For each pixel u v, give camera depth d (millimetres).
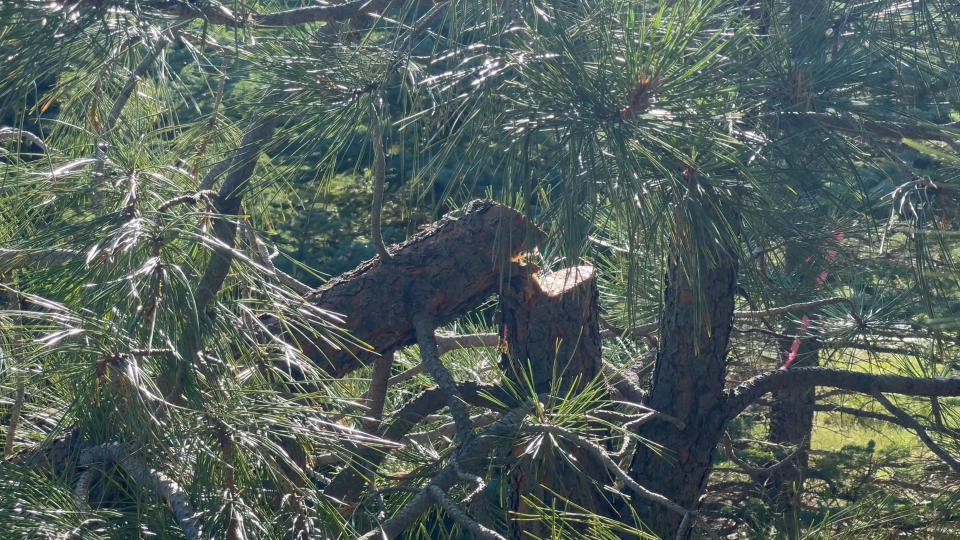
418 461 2678
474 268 2547
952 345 3025
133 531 1705
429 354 2430
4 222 2176
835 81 2229
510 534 2604
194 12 1998
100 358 1543
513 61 1806
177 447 1668
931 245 2076
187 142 2771
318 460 2344
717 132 1848
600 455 2027
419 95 2027
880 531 2527
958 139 1867
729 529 3572
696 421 2852
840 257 3000
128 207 1801
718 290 2740
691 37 1776
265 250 2736
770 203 2164
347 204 4734
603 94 1806
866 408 4387
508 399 2787
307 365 1914
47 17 1774
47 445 1723
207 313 1806
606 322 3383
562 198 1855
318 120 2090
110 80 2426
